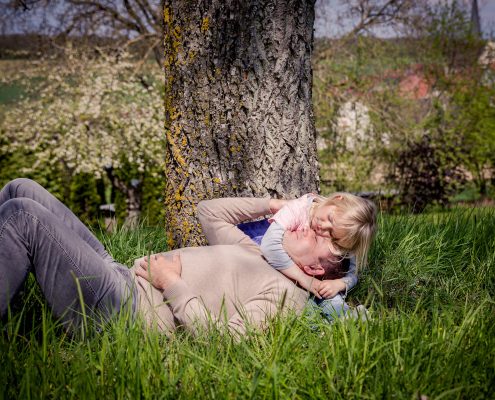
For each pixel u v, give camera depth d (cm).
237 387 185
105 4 1127
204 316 226
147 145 1070
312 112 317
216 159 303
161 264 243
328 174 1208
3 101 1073
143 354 197
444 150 1295
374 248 335
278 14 294
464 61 1367
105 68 1078
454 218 402
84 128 1030
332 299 249
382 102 1200
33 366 189
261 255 255
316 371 197
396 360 196
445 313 232
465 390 190
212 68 298
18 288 221
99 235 370
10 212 222
